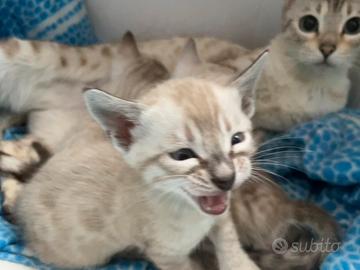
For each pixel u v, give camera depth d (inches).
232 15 17.8
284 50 15.4
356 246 11.6
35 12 17.4
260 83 15.6
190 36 18.3
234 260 12.2
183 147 9.9
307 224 12.6
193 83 10.8
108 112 10.2
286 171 14.8
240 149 10.3
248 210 12.7
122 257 13.0
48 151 15.3
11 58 15.9
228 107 10.3
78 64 16.7
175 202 10.6
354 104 17.1
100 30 19.1
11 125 17.0
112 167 11.8
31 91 16.7
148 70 15.8
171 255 11.6
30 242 12.7
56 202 12.1
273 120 16.0
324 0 14.4
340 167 13.6
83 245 12.2
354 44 14.4
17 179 14.5
